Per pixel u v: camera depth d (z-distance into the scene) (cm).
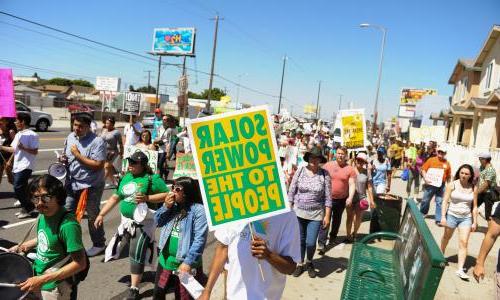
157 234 698
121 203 456
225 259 276
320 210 565
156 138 1118
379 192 1013
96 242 580
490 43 2108
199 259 365
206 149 269
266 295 256
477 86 2552
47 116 2503
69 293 307
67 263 302
